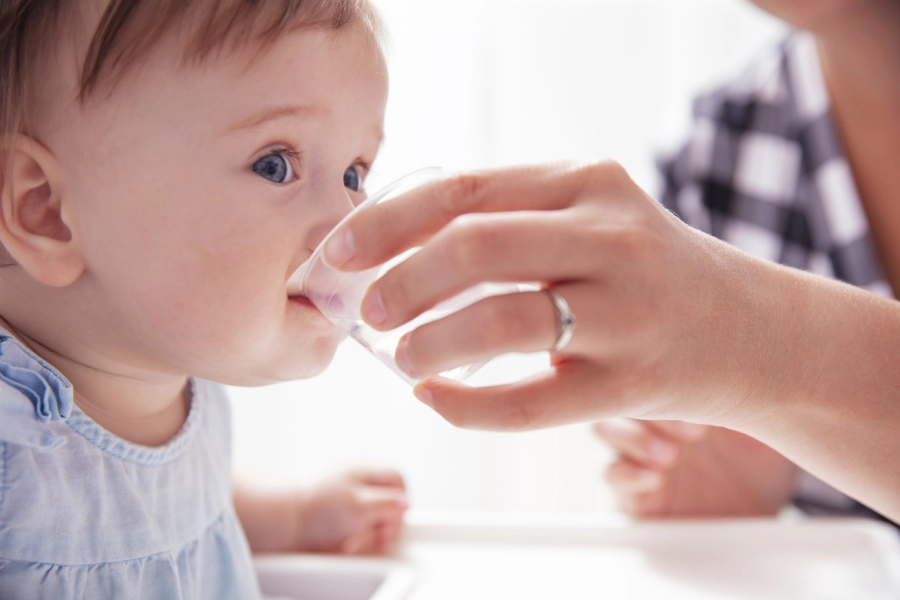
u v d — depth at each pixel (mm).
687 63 1157
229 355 468
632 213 398
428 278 386
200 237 449
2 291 472
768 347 434
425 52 1066
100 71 437
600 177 403
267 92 448
